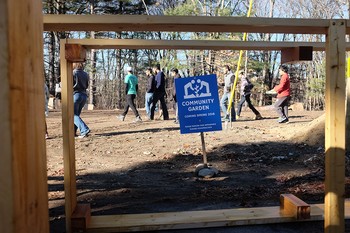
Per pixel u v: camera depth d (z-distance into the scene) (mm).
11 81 1129
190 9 23719
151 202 4559
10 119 1124
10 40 1125
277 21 2609
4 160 1121
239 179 5688
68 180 3396
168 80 29625
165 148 8242
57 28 2756
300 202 3834
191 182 5551
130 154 7688
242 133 10102
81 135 9594
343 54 2613
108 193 4977
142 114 20453
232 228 3633
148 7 35906
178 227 3594
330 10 28547
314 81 28484
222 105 13047
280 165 6555
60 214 4117
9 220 1125
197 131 5805
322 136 8195
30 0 1284
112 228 3496
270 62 33938
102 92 38875
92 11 32875
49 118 16047
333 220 2656
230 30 2820
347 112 7035
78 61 3439
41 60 1393
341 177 2635
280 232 3520
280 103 12508
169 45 3506
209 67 26719
